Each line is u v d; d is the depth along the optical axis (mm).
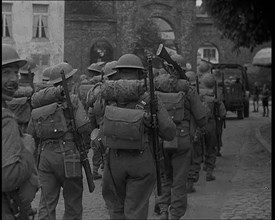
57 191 6430
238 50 17953
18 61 4102
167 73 7398
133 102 5676
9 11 35875
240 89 27734
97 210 8461
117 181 5730
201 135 9547
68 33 40312
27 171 3877
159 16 42969
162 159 7059
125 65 5898
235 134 20297
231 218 7879
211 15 16500
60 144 6293
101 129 6066
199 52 56906
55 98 6293
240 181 10758
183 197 7078
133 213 5609
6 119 3848
